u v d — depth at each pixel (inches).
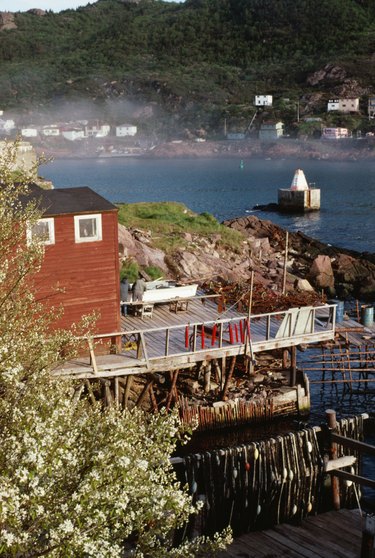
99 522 392.5
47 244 1018.1
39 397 415.8
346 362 1430.9
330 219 4576.8
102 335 1034.1
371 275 2411.4
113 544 415.5
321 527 759.7
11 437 379.9
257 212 5032.0
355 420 853.8
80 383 1011.9
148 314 1289.4
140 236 2212.1
